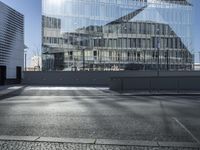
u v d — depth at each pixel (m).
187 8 71.25
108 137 8.78
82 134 9.19
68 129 9.96
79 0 62.31
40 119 12.02
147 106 17.17
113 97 25.20
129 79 33.91
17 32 50.78
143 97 25.20
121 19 65.62
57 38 60.09
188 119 12.09
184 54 69.38
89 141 8.19
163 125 10.73
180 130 9.83
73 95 27.44
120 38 65.00
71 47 60.84
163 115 13.25
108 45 63.84
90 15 63.03
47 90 34.50
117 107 16.59
